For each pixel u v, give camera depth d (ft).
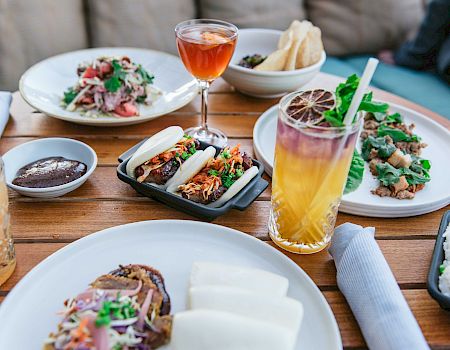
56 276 1.53
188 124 2.39
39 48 3.80
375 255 1.54
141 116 2.26
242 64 2.71
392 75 4.23
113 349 1.26
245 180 1.80
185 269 1.57
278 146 1.64
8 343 1.36
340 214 1.90
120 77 2.38
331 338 1.39
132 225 1.68
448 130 2.35
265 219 1.86
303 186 1.61
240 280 1.43
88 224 1.79
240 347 1.26
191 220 1.83
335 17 4.47
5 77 3.77
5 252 1.54
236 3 4.19
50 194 1.85
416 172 2.02
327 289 1.61
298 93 1.67
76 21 3.92
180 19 4.16
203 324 1.28
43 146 2.03
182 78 2.61
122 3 3.91
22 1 3.67
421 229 1.84
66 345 1.26
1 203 1.49
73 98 2.41
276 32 2.84
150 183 1.87
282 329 1.27
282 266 1.58
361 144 2.25
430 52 4.21
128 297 1.38
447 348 1.44
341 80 2.82
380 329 1.36
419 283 1.63
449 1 3.96
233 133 2.34
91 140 2.24
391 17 4.46
